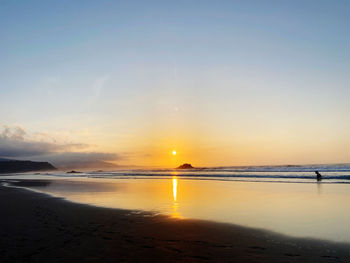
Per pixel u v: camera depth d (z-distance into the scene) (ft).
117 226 30.89
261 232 27.89
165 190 72.69
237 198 53.83
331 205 43.32
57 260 19.86
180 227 30.27
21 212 40.68
